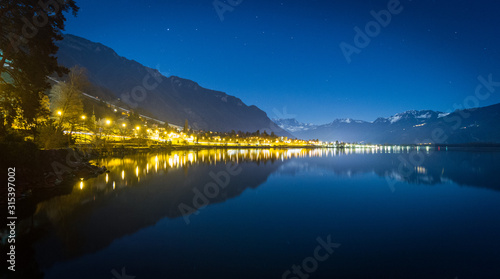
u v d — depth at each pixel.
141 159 52.62
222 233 11.95
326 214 15.73
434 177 34.56
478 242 11.21
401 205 18.36
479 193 23.25
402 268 8.72
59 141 31.14
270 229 12.72
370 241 11.25
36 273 7.91
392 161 66.19
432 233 12.37
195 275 7.98
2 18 18.39
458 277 8.15
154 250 9.84
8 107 19.41
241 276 7.97
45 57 20.67
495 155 104.12
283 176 34.53
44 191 19.33
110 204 16.44
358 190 24.33
